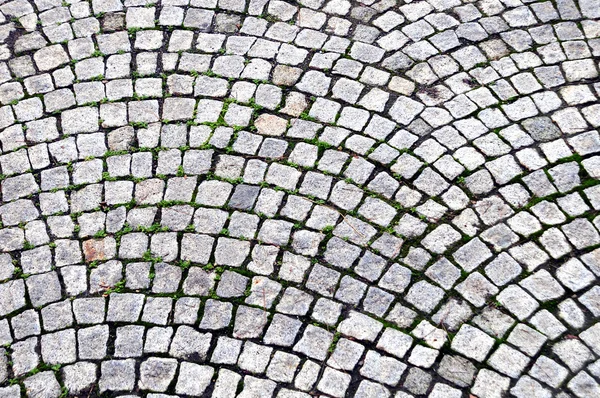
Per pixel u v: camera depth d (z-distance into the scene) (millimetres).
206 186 3895
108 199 3867
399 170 3910
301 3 4793
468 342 3271
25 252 3686
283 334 3344
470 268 3514
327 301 3443
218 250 3639
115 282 3549
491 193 3789
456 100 4207
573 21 4555
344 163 3953
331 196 3822
